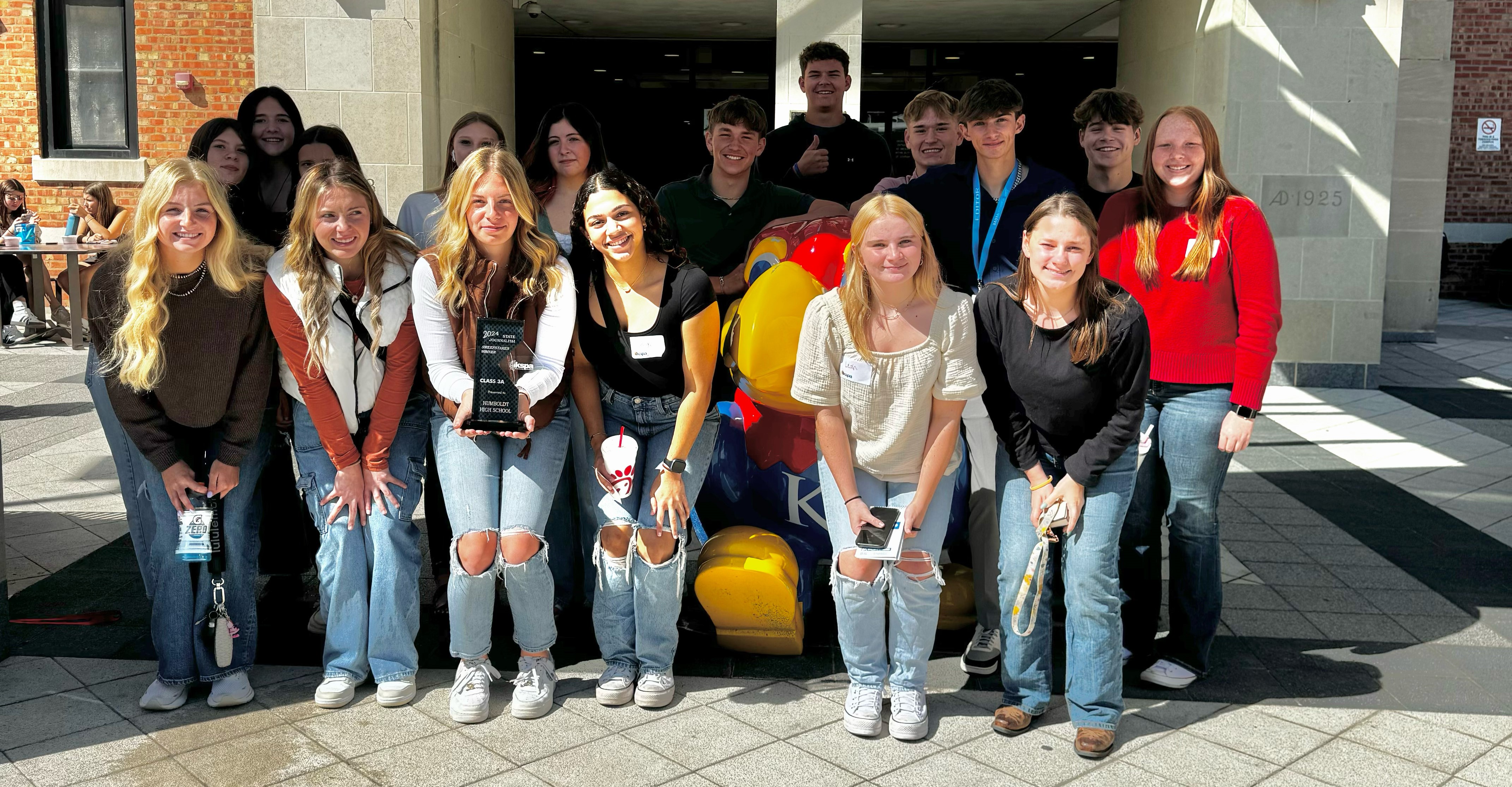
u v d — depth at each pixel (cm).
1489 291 1738
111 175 1213
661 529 361
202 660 364
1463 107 1758
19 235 1113
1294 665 407
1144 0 1150
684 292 356
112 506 596
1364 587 491
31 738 342
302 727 352
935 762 333
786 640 402
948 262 416
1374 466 709
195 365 350
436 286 353
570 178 458
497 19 1152
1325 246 970
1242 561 524
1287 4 943
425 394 379
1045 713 366
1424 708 372
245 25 1192
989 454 391
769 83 1586
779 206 485
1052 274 320
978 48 1579
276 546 464
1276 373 990
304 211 345
